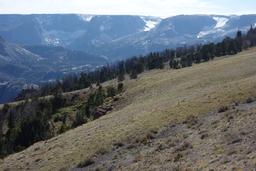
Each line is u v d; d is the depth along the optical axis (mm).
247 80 60219
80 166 47656
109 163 44750
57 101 153000
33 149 65812
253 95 49000
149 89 99625
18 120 142375
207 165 31922
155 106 66562
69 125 113125
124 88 129750
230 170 29000
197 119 47656
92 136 58781
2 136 122312
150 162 39156
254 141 33438
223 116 44188
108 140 52688
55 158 54562
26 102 164375
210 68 96250
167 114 54875
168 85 93000
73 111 136625
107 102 110000
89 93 157625
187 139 41625
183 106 56344
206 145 37344
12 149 103625
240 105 47094
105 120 70625
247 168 28328
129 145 47562
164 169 35312
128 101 99500
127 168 40281
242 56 113000
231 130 38469
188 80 89312
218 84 70812
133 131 52219
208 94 58875
